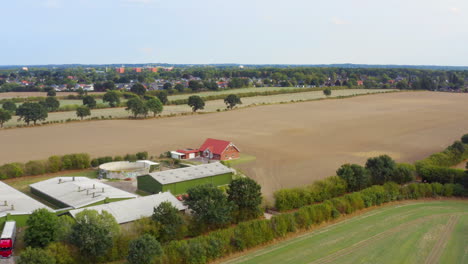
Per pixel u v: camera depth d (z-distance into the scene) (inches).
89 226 1905.8
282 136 5329.7
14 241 2148.1
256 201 2529.5
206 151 4252.0
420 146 4790.8
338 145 4820.4
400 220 2561.5
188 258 1923.0
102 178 3526.1
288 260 2015.3
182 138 5177.2
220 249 2034.9
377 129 5807.1
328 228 2431.1
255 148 4665.4
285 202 2723.9
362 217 2615.7
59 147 4616.1
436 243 2224.4
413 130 5743.1
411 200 2979.8
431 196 3048.7
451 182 3208.7
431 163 3580.2
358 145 4825.3
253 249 2142.0
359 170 3100.4
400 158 4237.2
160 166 3887.8
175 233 2176.4
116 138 5142.7
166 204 2196.1
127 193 2827.3
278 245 2193.7
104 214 2049.7
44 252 1753.2
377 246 2175.2
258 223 2218.3
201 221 2297.0
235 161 4104.3
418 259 2036.2
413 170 3400.6
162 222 2161.7
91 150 4488.2
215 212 2278.5
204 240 2025.1
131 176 3533.5
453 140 5113.2
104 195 2684.5
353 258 2036.2
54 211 2422.5
